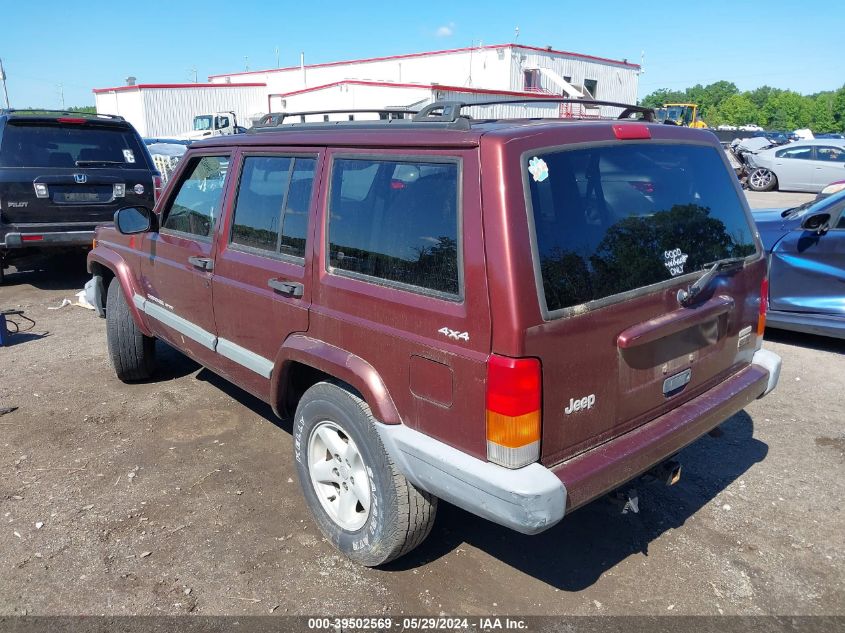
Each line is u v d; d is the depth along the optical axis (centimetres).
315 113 338
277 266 327
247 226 356
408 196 263
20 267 980
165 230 436
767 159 1927
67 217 794
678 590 297
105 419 468
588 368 247
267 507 361
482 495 238
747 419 461
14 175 755
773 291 604
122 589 300
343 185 294
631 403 269
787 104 12400
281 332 329
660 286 272
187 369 562
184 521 349
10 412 480
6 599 294
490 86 2995
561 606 289
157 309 450
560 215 243
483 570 312
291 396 346
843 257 560
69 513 357
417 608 288
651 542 331
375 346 273
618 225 264
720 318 310
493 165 232
